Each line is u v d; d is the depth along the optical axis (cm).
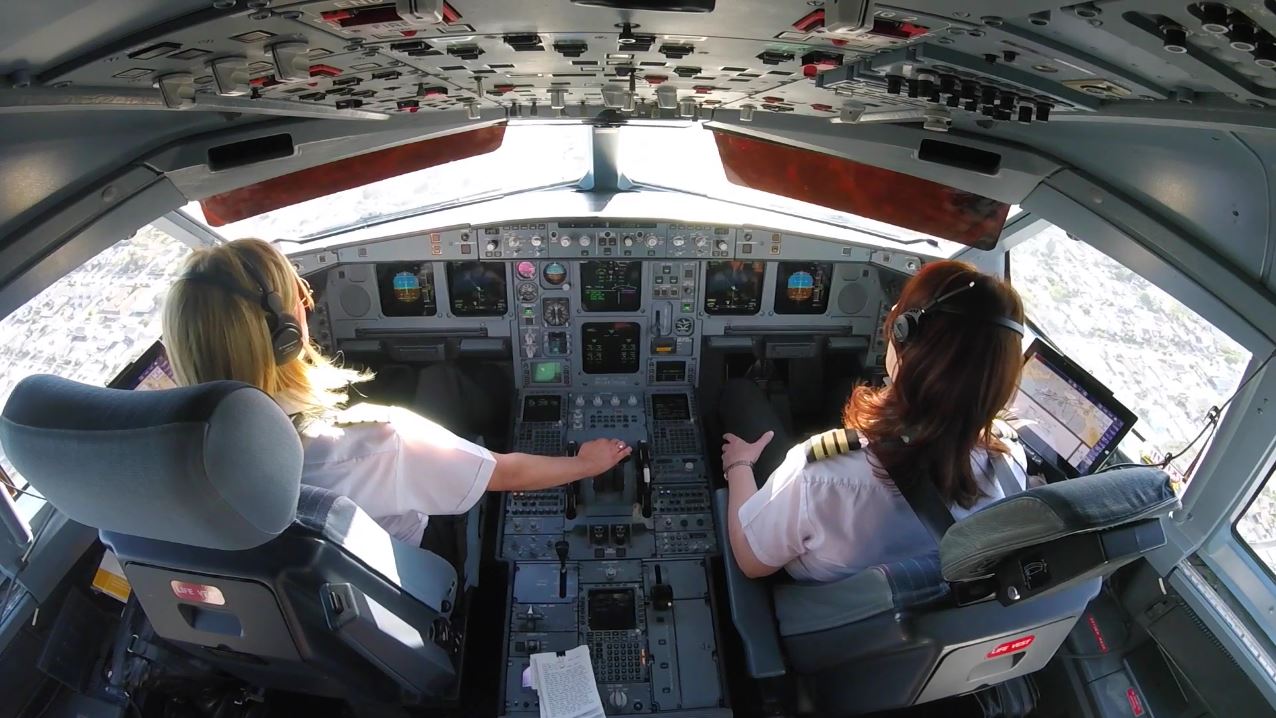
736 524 268
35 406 175
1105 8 150
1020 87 229
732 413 486
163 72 213
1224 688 314
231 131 315
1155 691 338
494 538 458
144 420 161
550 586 401
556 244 484
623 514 435
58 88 200
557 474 300
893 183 424
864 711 271
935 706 336
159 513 168
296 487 183
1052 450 383
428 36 208
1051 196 342
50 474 171
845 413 233
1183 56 168
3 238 250
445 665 276
